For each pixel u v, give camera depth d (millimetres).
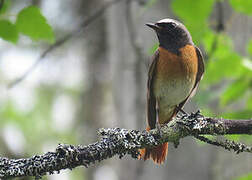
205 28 8398
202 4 8000
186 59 10188
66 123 19594
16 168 6203
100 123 18844
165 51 10281
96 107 18984
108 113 18891
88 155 6535
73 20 18484
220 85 9797
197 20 8203
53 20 18312
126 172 11352
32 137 18859
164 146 8766
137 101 11281
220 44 8891
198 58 10438
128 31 11000
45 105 19578
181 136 7316
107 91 19047
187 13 8109
